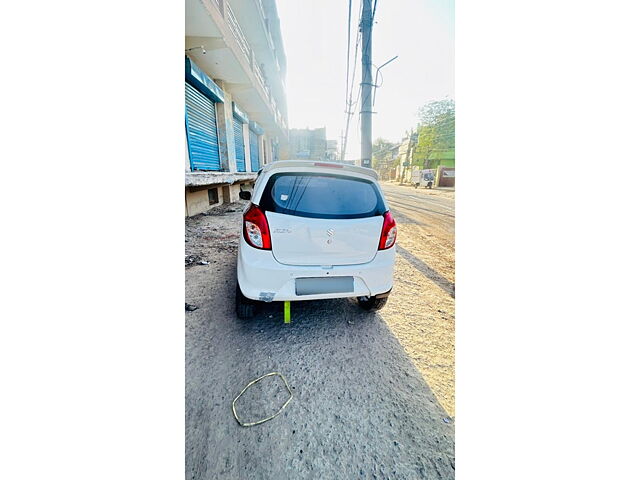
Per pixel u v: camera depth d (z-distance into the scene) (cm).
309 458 114
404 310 241
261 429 124
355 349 183
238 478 106
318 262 174
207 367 159
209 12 448
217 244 389
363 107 570
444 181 1583
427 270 350
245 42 753
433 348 189
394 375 162
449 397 147
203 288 254
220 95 647
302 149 2908
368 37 545
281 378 154
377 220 186
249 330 196
